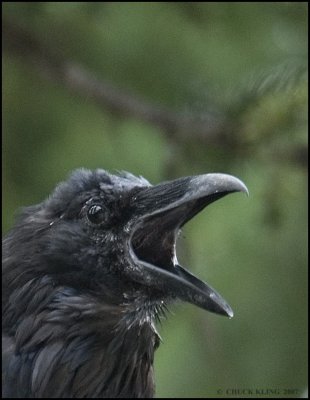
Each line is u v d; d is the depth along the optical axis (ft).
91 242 42.29
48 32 52.29
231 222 52.70
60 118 52.80
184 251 52.65
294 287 54.34
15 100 52.75
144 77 51.88
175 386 54.08
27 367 42.06
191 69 51.39
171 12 51.06
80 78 52.08
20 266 42.34
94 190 42.63
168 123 51.42
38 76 52.54
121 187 42.57
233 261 53.72
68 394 42.19
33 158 52.65
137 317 42.34
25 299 42.19
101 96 51.90
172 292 41.98
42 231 42.57
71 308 42.06
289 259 54.29
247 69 50.93
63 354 42.06
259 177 51.70
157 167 52.08
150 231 42.29
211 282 53.78
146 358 42.91
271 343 54.34
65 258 42.22
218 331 54.29
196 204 42.09
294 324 54.39
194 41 51.26
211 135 51.06
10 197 52.54
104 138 52.65
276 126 50.44
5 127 52.65
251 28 50.85
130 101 51.83
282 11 50.60
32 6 51.67
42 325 42.06
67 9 51.21
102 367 42.29
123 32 51.62
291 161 51.06
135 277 42.14
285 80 50.19
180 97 51.60
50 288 42.19
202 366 54.24
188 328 54.34
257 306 54.29
